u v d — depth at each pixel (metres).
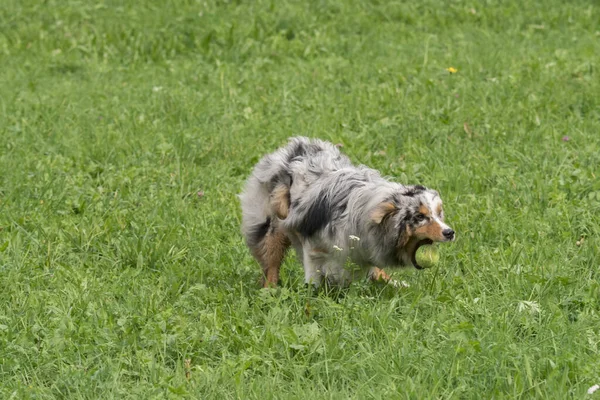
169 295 10.48
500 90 17.50
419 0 24.45
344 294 10.14
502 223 11.88
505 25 23.09
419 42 21.91
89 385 8.46
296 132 16.06
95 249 12.01
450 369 8.34
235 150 15.43
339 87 18.69
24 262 11.28
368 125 16.28
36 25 23.12
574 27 22.50
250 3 24.22
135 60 21.36
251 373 8.66
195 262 11.48
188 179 14.24
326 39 22.00
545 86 17.66
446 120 16.09
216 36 22.05
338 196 10.11
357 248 10.02
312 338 9.00
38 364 8.91
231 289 10.51
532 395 8.01
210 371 8.66
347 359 8.84
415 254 9.89
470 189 13.38
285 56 21.31
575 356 8.40
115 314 9.86
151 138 16.19
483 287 10.16
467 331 8.91
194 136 16.11
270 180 10.84
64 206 13.34
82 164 15.03
